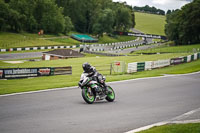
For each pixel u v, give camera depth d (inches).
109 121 328.5
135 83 759.1
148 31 7396.7
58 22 4608.8
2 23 3735.2
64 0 5698.8
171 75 1018.1
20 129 285.1
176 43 4451.3
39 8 4608.8
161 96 549.6
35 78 1077.8
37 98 494.0
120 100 496.1
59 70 1193.4
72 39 4517.7
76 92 575.8
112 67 1251.2
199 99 515.8
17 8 4311.0
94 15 5605.3
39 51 2952.8
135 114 372.8
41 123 311.1
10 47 2952.8
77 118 339.6
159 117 356.8
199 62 1683.1
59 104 436.5
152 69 1397.6
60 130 284.8
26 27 4335.6
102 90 462.0
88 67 449.7
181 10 4463.6
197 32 4116.6
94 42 4746.6
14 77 1051.9
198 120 333.7
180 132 267.4
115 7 6432.1
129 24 6422.2
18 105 421.7
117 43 4953.3
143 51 3255.4
